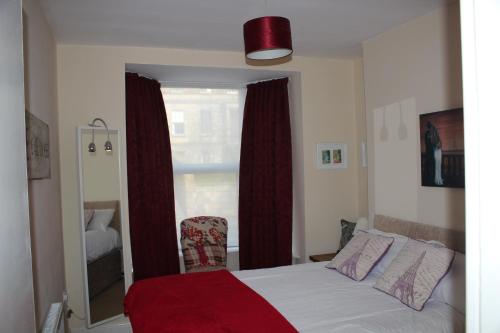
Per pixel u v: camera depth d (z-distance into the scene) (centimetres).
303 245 418
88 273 345
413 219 310
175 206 431
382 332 194
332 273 296
